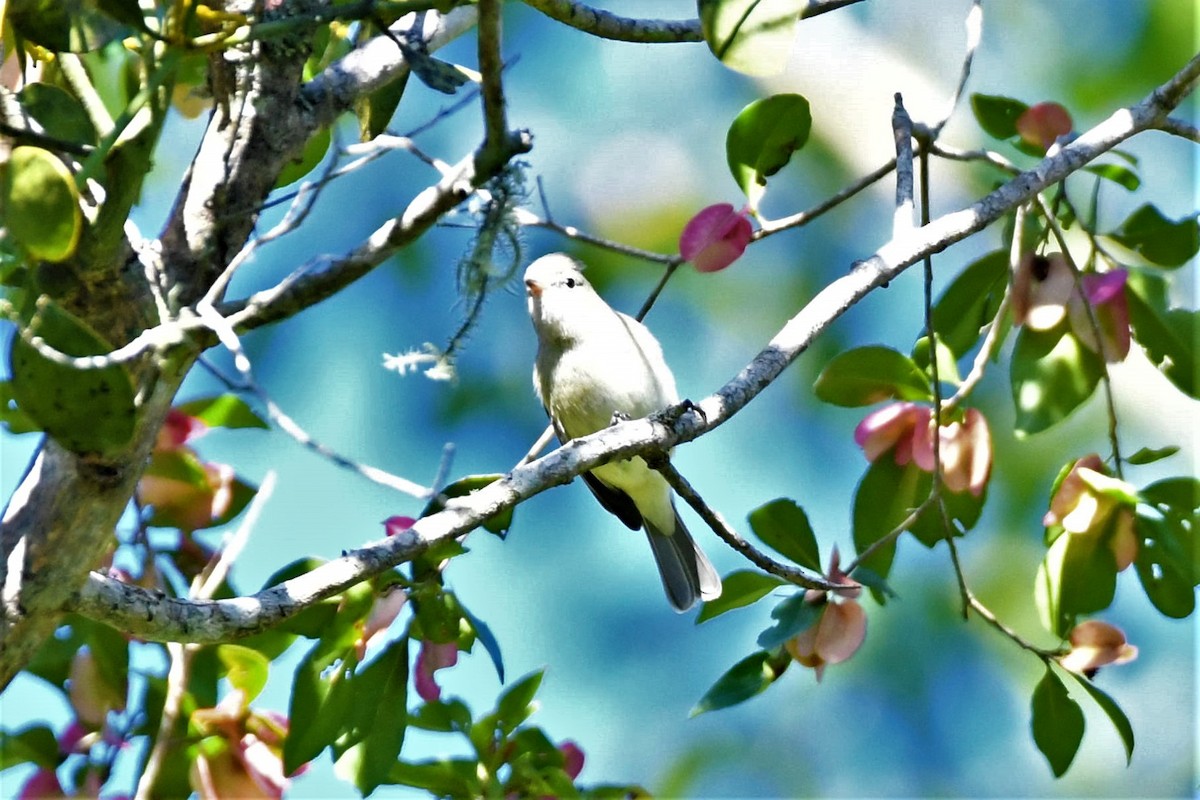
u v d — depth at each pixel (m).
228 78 6.76
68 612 5.98
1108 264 7.83
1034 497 12.25
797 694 12.95
